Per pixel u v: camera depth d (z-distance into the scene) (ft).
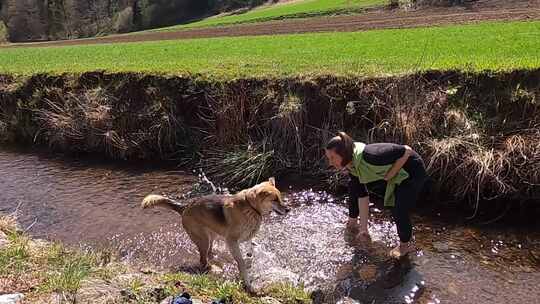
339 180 15.98
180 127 19.69
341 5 70.03
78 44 69.92
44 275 9.41
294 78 18.12
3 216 13.76
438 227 13.53
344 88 17.19
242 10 111.65
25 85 23.72
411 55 22.12
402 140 15.78
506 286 10.74
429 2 54.34
